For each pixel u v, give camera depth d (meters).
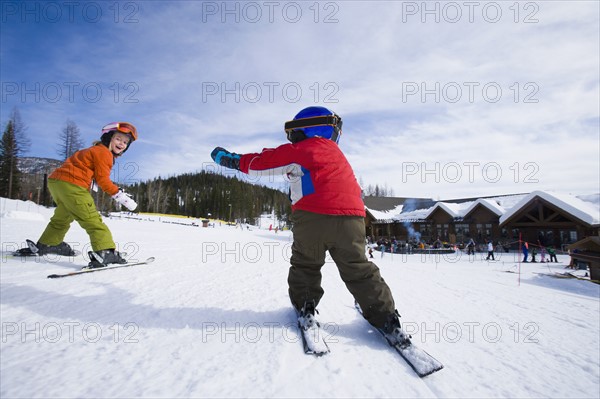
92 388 0.97
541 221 22.41
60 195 3.12
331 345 1.48
